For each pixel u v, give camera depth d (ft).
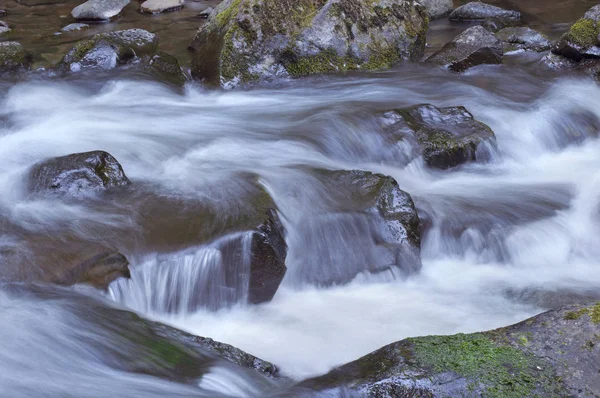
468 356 13.78
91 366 14.11
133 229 18.79
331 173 22.52
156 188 21.35
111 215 19.53
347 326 18.11
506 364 13.53
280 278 18.74
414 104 29.89
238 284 18.31
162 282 17.76
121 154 24.52
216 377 14.20
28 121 27.81
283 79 32.83
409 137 25.88
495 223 22.43
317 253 20.01
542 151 28.96
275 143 25.76
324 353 16.93
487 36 35.94
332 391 13.53
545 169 27.35
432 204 23.06
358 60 33.91
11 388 13.05
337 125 26.78
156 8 47.01
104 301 16.40
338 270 19.97
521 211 23.29
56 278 16.70
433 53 38.11
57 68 32.89
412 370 13.43
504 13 45.70
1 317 15.07
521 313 18.83
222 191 21.04
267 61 32.68
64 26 43.80
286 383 15.05
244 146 25.55
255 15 32.48
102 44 33.40
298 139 26.04
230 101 30.91
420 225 21.97
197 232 18.58
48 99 30.12
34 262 17.08
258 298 18.69
